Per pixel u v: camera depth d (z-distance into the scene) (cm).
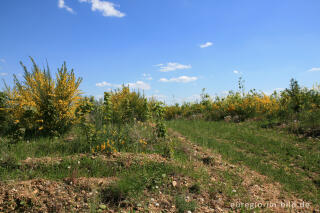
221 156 680
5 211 326
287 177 550
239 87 1534
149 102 1161
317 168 604
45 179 419
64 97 798
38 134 751
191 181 460
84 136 690
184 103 1822
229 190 444
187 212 360
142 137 725
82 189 393
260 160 670
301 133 897
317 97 1147
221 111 1502
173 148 672
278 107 1219
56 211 336
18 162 468
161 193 411
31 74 790
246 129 1052
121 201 375
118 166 491
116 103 992
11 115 780
